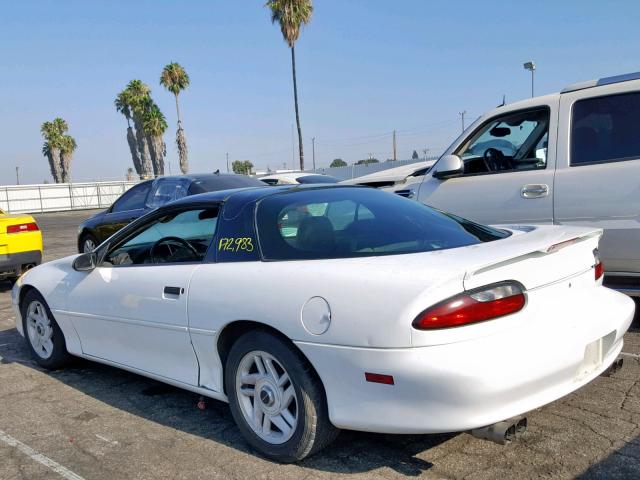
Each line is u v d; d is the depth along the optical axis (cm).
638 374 406
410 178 621
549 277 292
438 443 328
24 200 4403
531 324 278
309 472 307
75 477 317
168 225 410
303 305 297
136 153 5756
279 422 318
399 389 269
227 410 399
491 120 561
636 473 287
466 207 555
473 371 258
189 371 371
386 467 307
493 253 287
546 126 525
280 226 345
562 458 304
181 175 917
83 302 444
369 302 277
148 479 311
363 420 281
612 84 493
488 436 266
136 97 5128
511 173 534
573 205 493
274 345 310
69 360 496
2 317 712
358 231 337
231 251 353
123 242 442
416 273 276
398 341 266
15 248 839
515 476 290
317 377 300
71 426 383
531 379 268
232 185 887
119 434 368
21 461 337
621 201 470
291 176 1129
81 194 4659
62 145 6044
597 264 337
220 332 338
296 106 3089
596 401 368
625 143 479
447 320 260
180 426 375
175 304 365
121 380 469
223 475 310
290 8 2981
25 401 431
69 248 1520
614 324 314
